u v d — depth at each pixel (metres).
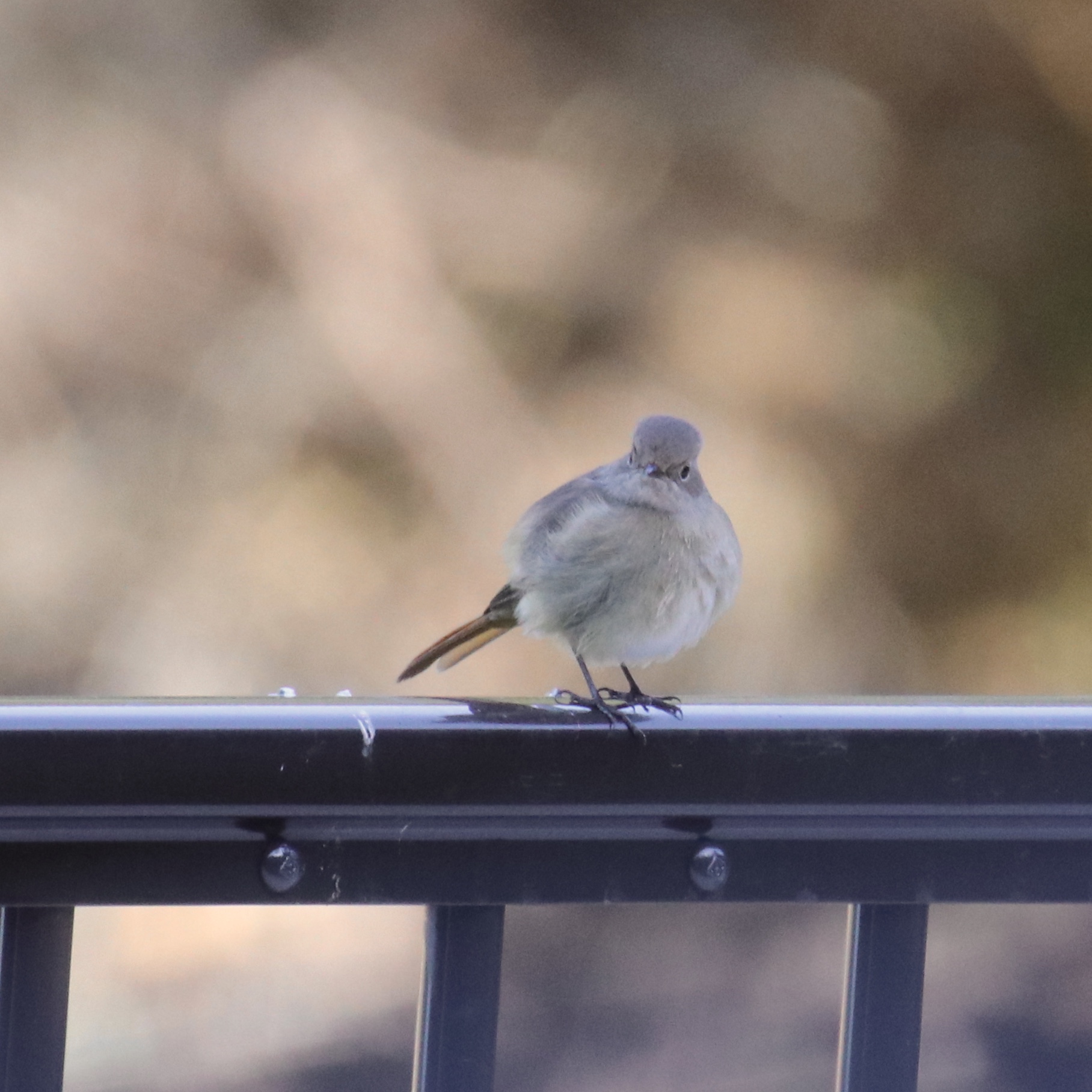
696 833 6.55
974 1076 13.34
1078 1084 13.18
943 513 18.34
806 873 6.55
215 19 18.38
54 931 6.52
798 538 17.56
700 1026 14.30
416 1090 6.54
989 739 6.55
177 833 6.51
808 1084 13.55
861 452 18.17
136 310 17.97
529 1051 14.02
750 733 6.54
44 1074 6.51
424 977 6.54
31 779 6.50
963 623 18.41
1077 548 18.59
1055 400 18.84
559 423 17.67
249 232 18.02
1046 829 6.56
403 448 17.58
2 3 18.14
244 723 6.51
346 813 6.52
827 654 17.72
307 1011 14.65
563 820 6.54
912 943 6.56
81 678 17.45
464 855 6.54
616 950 15.28
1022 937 15.21
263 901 6.52
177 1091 13.66
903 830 6.55
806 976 14.95
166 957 14.95
